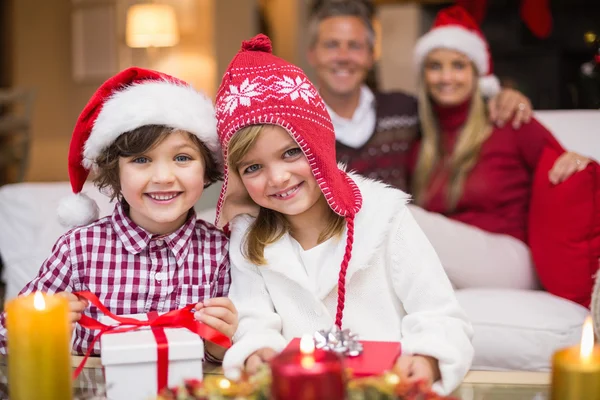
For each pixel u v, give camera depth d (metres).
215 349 1.11
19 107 4.96
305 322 1.16
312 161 1.08
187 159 1.12
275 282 1.16
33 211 1.83
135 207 1.12
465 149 2.04
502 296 1.64
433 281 1.13
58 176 5.00
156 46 4.66
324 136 1.11
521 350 1.53
